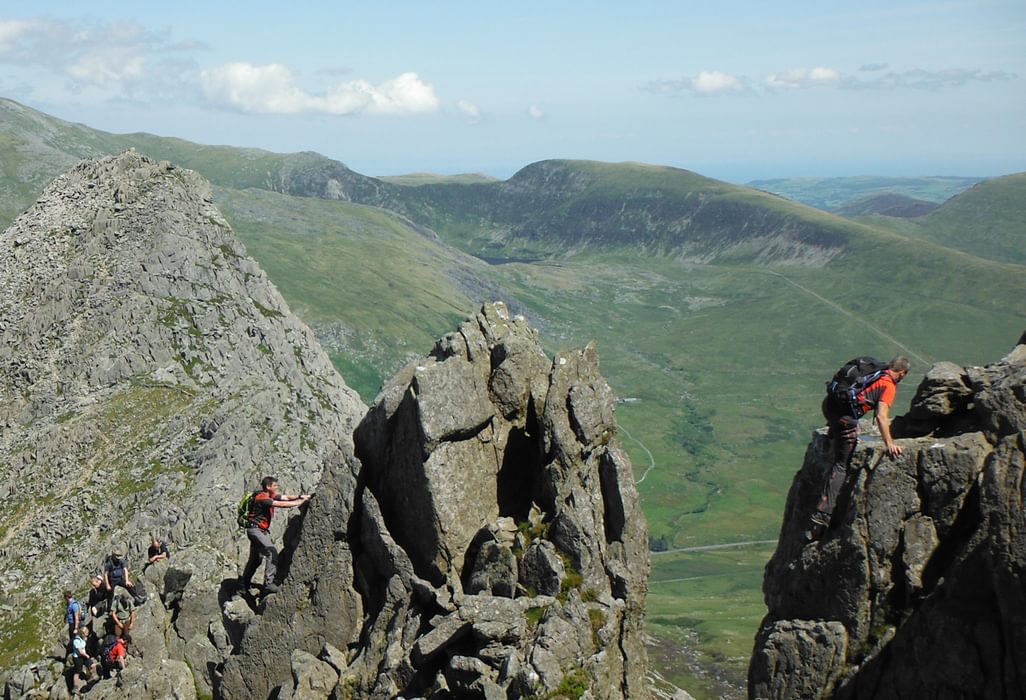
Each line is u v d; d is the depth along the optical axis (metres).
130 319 131.38
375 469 28.17
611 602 24.50
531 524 26.36
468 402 27.44
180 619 41.78
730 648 190.12
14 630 83.31
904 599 19.25
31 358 126.62
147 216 145.62
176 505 93.12
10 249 144.38
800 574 20.80
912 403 21.22
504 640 23.72
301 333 151.00
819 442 21.72
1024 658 16.97
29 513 102.00
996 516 17.69
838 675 19.56
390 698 24.20
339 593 27.27
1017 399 19.09
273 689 27.47
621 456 26.42
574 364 28.27
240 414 106.50
